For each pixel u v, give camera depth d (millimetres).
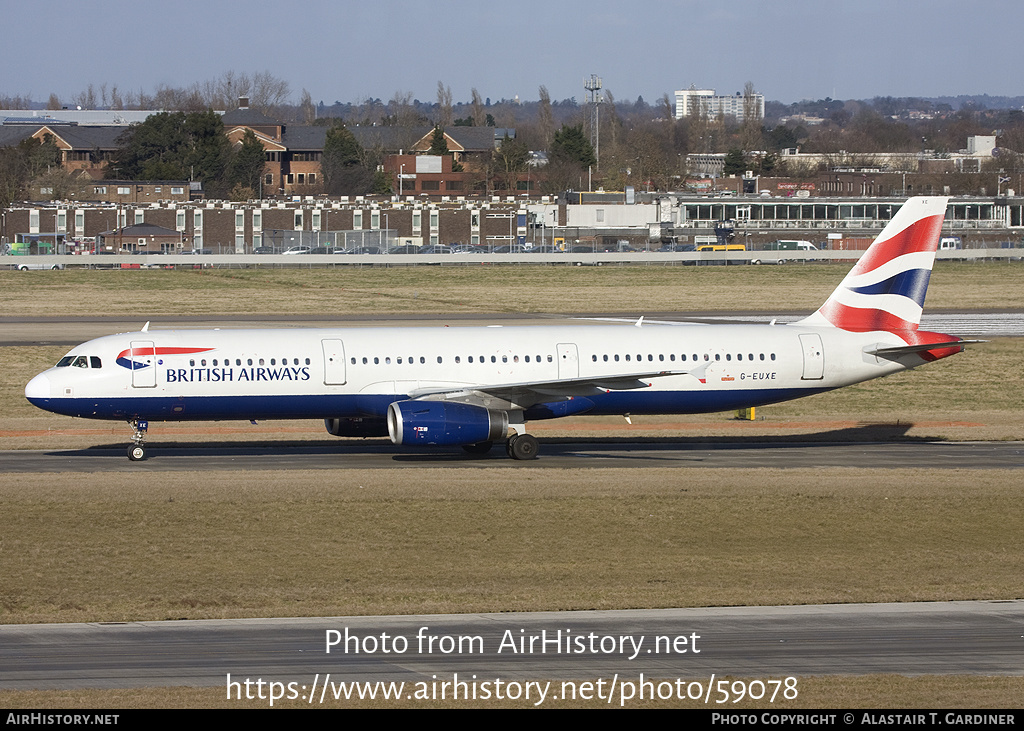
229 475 122938
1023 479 123812
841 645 71438
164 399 133875
